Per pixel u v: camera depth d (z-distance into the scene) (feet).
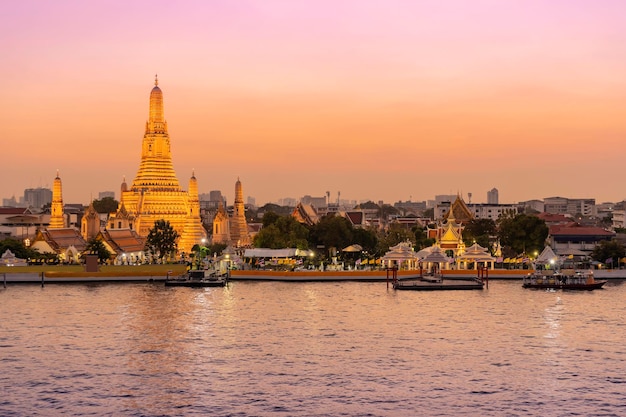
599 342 355.97
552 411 249.96
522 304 492.95
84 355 327.88
